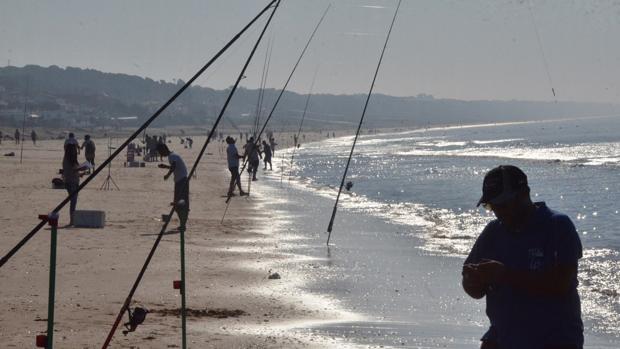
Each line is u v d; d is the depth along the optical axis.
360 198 51.34
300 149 177.38
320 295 19.03
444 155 131.25
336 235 30.98
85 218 30.03
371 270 22.70
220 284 19.92
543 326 7.22
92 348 13.23
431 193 56.75
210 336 14.56
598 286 21.02
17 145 161.62
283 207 43.03
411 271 22.48
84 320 15.27
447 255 25.67
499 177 7.33
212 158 117.25
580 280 21.98
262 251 25.98
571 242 7.18
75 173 30.08
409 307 17.84
